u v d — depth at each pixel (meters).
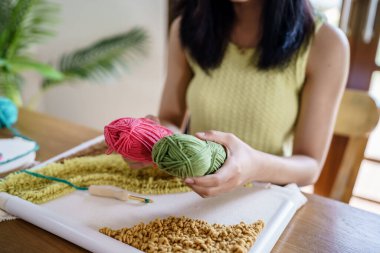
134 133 0.42
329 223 0.45
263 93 0.65
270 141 0.69
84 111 1.71
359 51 1.10
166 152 0.38
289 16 0.58
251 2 0.64
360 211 0.47
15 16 1.23
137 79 1.50
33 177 0.50
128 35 1.39
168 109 0.78
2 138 0.67
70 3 1.50
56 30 1.59
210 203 0.47
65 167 0.54
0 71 1.24
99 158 0.57
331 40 0.59
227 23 0.67
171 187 0.50
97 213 0.44
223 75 0.68
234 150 0.43
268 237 0.40
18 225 0.43
